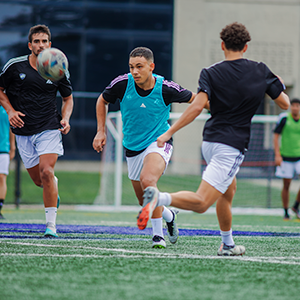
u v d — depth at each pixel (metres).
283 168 28.97
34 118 17.41
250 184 49.00
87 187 47.09
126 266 12.06
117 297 9.15
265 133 47.78
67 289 9.70
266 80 12.77
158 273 11.30
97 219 27.19
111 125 36.22
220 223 13.91
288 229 22.95
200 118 43.16
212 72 12.62
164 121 15.70
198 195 11.93
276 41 62.91
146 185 14.20
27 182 46.91
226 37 12.77
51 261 12.53
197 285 10.21
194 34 62.00
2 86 17.44
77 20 63.00
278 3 62.78
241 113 12.52
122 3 63.28
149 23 63.41
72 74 63.25
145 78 14.75
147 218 10.84
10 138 25.20
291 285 10.42
